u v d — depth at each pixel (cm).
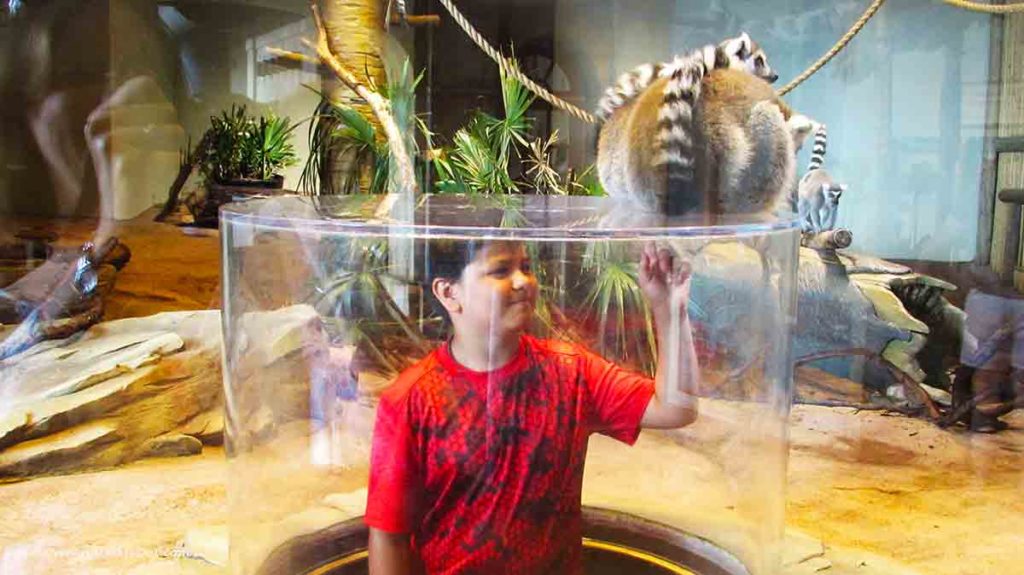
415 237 212
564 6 526
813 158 601
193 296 493
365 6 458
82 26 500
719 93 300
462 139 480
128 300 491
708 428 241
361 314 221
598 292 221
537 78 520
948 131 704
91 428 426
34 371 442
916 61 712
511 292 206
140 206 496
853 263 647
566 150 477
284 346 239
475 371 205
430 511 209
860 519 386
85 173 496
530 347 212
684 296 228
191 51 504
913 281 618
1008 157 668
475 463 204
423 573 213
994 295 598
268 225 238
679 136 283
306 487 240
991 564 343
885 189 728
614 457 243
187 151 498
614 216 264
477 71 499
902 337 587
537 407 208
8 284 475
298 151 495
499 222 237
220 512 362
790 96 725
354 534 230
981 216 681
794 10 690
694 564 237
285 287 239
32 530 340
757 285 244
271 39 496
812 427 527
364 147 452
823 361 596
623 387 218
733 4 621
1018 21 660
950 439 511
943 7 695
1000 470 460
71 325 472
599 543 240
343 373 228
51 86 499
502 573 210
